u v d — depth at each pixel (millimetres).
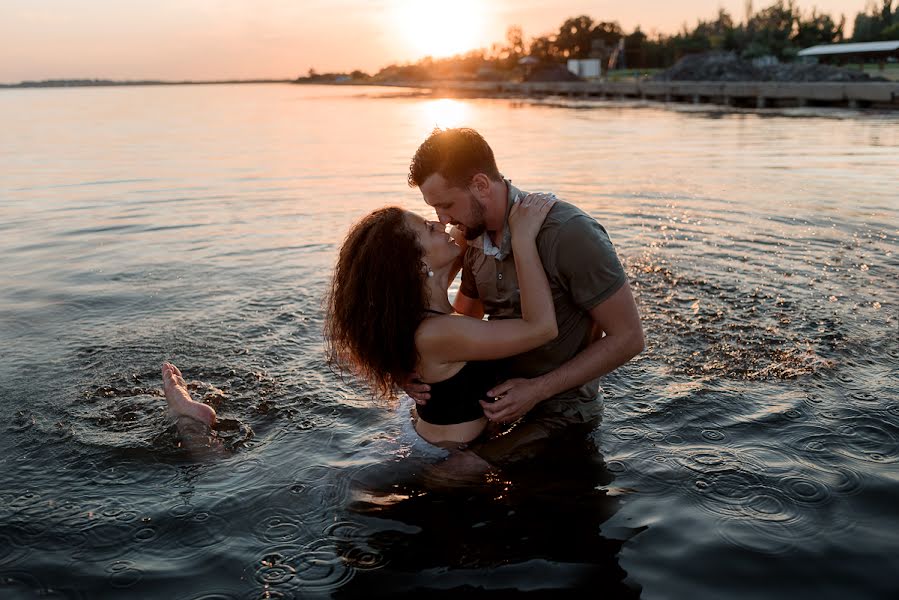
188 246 6137
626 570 1961
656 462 2533
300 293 4730
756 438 2676
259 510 2291
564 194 8422
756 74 52344
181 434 2777
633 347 2701
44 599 1868
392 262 2477
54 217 7527
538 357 2830
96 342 3842
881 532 2076
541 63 84125
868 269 4855
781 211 7012
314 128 22203
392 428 2857
